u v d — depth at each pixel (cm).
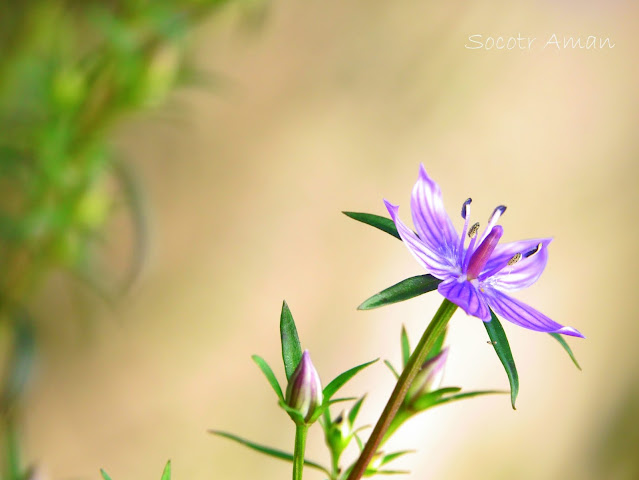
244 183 62
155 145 58
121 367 60
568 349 31
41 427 58
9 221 41
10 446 40
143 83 41
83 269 43
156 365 61
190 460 63
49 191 41
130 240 56
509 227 68
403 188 66
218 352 63
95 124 41
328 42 62
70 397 59
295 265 64
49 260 42
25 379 41
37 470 38
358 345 65
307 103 62
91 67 42
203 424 63
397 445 66
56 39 43
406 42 64
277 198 63
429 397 32
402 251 66
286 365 31
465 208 33
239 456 64
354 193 65
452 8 64
